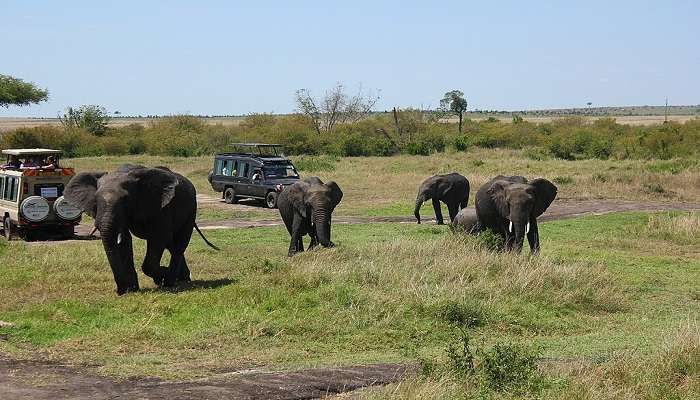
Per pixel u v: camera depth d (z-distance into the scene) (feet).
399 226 90.63
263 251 70.23
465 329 44.93
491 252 61.82
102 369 33.86
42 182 78.69
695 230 86.12
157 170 51.90
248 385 31.86
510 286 53.16
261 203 121.70
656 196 127.24
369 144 228.63
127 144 232.53
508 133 263.90
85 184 51.52
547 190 67.00
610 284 57.00
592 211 110.11
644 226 90.48
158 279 52.90
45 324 42.06
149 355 37.73
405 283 51.67
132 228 52.47
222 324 42.78
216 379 32.76
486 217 68.03
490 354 37.14
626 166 164.25
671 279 63.46
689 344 38.55
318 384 32.65
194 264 61.62
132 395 29.71
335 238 79.30
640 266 68.33
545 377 32.86
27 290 50.34
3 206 81.15
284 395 30.81
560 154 210.79
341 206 113.29
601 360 38.50
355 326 44.11
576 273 56.85
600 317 51.42
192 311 45.34
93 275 54.49
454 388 31.27
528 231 66.39
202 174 158.81
